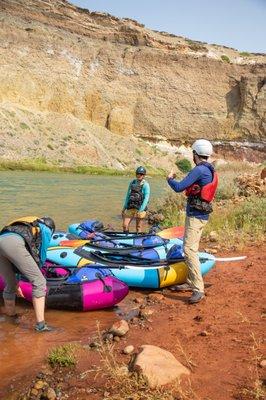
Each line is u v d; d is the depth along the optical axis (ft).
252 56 287.48
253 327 16.39
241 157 221.87
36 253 18.03
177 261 24.57
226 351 14.57
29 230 18.02
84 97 205.16
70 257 25.08
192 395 11.75
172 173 20.86
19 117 173.17
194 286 20.77
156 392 11.86
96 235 31.22
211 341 15.53
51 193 72.79
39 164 147.43
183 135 223.51
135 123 218.18
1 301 21.63
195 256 20.84
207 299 20.74
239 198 52.47
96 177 131.54
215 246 31.78
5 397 12.71
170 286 24.08
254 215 39.29
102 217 49.93
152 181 135.23
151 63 226.17
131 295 23.39
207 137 226.58
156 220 46.60
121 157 188.85
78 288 20.39
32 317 19.61
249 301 19.69
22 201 59.36
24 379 13.65
